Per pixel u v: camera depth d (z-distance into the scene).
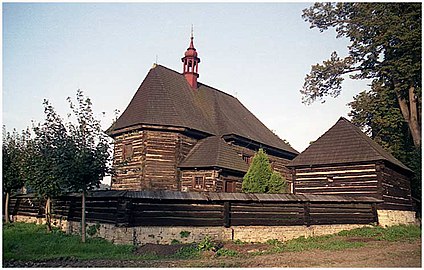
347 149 22.25
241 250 14.20
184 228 15.39
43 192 17.66
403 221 23.11
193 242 15.34
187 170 23.92
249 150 28.77
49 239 15.42
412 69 26.59
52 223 19.91
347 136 22.98
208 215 15.95
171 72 29.19
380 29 27.95
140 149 24.17
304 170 23.09
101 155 14.91
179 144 24.50
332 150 22.72
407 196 25.25
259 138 30.14
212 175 23.03
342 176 21.88
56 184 16.41
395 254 13.34
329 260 12.16
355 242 16.14
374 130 29.50
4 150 23.53
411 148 29.23
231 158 24.30
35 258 12.08
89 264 11.27
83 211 14.99
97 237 15.59
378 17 27.77
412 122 28.75
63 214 18.97
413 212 25.53
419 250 14.25
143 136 24.17
